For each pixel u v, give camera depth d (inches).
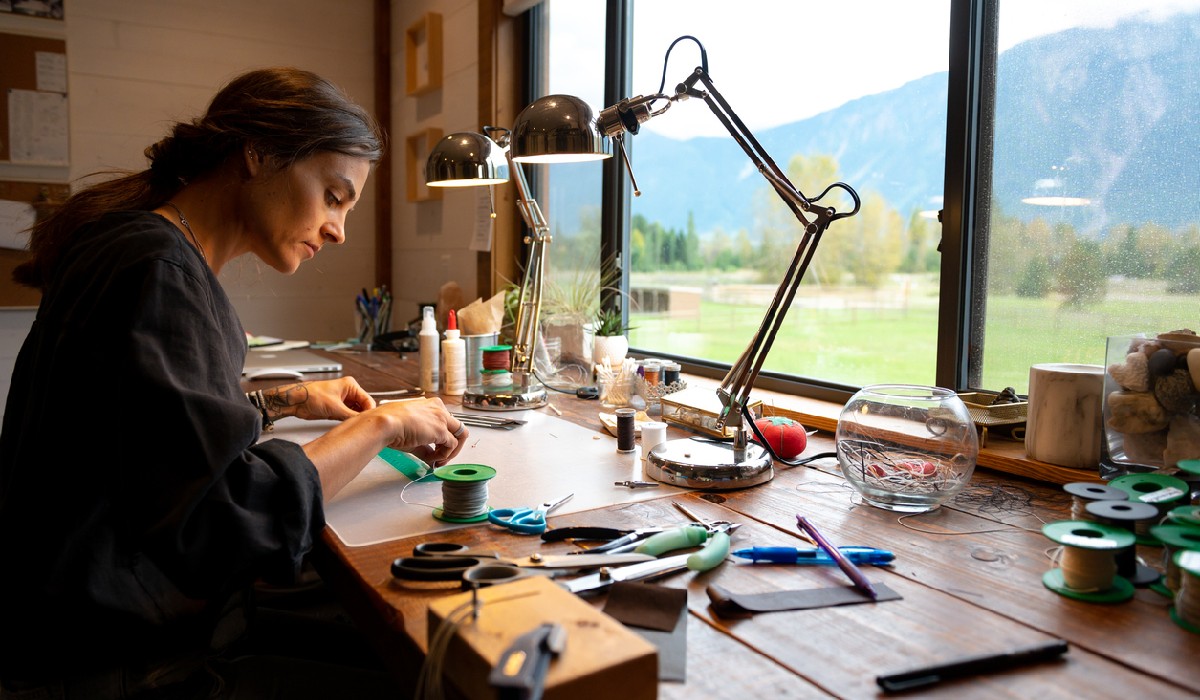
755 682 24.6
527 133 52.1
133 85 119.3
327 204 45.3
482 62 106.6
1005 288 55.1
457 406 69.0
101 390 33.5
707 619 28.9
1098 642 26.9
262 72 44.0
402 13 133.7
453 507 39.3
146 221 38.1
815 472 49.1
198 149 42.1
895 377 64.0
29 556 34.3
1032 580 32.2
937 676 24.6
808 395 69.8
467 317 82.6
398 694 45.2
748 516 40.4
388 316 116.8
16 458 35.2
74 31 114.3
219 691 40.3
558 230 107.6
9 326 111.7
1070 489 35.7
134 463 32.2
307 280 135.6
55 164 113.7
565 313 80.4
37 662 35.7
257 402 57.0
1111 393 40.3
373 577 32.3
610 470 48.9
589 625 23.8
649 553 34.6
